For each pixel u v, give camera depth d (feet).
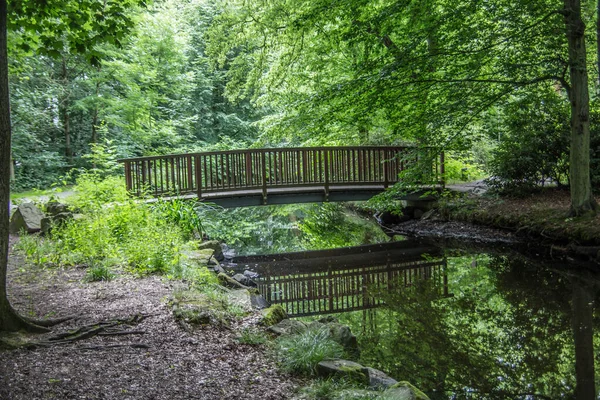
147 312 17.12
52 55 20.39
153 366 12.84
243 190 44.34
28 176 57.57
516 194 42.93
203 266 26.11
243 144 70.59
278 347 14.58
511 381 15.96
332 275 32.63
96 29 20.24
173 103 70.23
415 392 12.08
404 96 37.55
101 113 62.59
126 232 28.53
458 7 32.73
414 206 50.62
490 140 47.52
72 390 11.03
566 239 32.58
